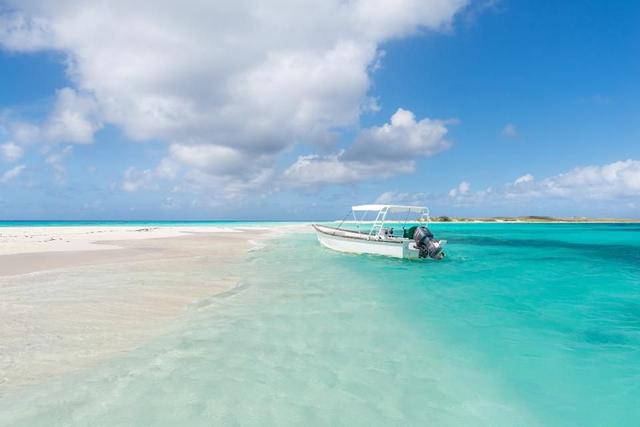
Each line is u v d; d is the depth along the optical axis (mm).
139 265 14070
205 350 6031
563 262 19062
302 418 4184
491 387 5254
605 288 12359
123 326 7051
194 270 13406
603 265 17953
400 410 4508
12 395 4410
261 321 7691
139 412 4125
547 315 8977
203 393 4625
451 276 14359
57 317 7324
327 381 5145
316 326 7512
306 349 6285
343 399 4680
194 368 5340
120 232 36125
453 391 5086
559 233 53000
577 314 9094
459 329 7770
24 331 6496
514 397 5000
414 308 9375
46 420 3900
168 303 8781
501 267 16984
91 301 8578
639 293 11594
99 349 5914
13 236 27453
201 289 10359
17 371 5027
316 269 15016
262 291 10469
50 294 9102
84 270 12617
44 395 4434
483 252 24469
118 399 4395
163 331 6883
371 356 6133
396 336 7152
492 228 74500
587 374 5758
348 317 8219
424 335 7301
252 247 23531
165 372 5176
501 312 9203
